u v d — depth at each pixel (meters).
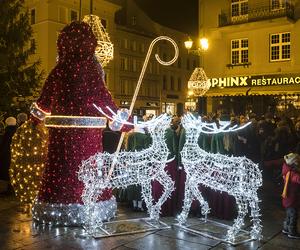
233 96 21.02
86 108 6.58
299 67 19.80
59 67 6.71
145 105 45.72
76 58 6.61
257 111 20.61
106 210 6.69
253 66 21.30
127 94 42.56
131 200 7.53
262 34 21.00
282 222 6.88
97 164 6.08
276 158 10.80
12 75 18.08
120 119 6.42
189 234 6.16
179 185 7.25
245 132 10.87
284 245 5.71
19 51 18.70
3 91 17.89
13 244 5.62
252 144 11.30
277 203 8.31
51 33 32.38
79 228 6.40
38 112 6.85
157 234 6.14
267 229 6.47
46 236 5.99
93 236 5.91
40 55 32.44
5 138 8.99
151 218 6.84
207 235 6.03
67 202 6.49
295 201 6.04
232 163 5.94
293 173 6.07
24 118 9.37
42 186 6.71
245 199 5.86
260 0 20.83
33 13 33.28
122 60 42.34
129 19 47.34
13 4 19.02
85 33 6.57
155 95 47.50
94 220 6.13
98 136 6.79
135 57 43.94
